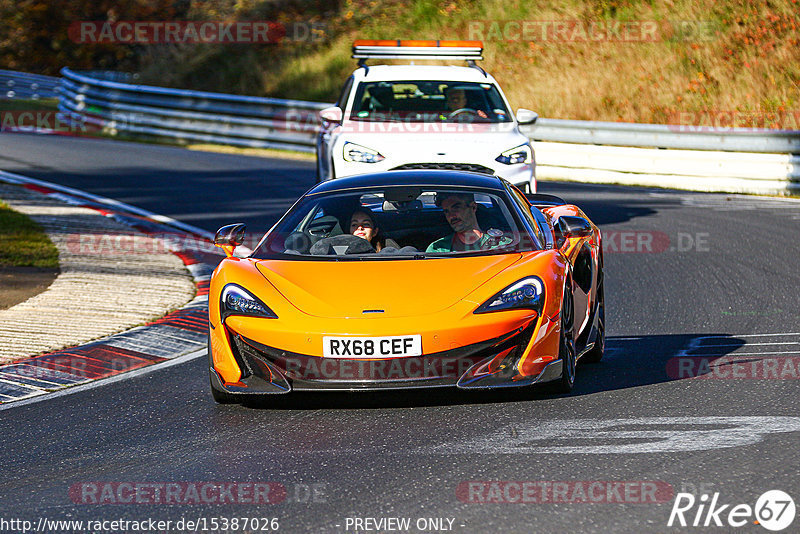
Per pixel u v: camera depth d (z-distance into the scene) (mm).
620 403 20828
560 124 70188
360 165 39281
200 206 56750
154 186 64750
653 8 90875
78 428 20797
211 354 21562
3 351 27125
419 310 20344
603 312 26203
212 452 18641
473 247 23328
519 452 17625
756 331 27891
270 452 18406
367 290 21109
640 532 13836
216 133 91312
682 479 15891
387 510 15031
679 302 32562
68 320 30656
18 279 36531
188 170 72562
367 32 108125
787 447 17328
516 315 20297
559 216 25125
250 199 58938
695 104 80000
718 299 32656
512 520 14422
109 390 23859
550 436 18531
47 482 17328
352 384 20188
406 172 26812
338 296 21000
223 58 113812
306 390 20484
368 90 43125
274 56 110500
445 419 19984
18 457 18969
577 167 69000
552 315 20828
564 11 95562
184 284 36750
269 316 20703
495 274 21328
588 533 13867
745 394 21141
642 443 17859
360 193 25266
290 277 21938
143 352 27641
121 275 37844
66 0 167375
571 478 16141
